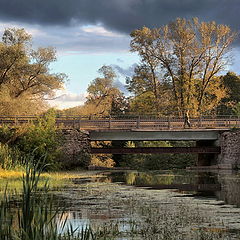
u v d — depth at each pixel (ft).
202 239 32.09
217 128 138.21
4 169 87.81
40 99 168.76
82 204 49.90
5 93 149.79
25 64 166.71
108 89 247.50
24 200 22.82
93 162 139.03
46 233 23.94
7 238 22.95
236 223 38.11
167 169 142.20
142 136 132.05
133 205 49.19
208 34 177.68
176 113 180.75
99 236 32.22
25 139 106.11
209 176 98.17
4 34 165.48
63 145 116.26
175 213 43.42
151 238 32.48
